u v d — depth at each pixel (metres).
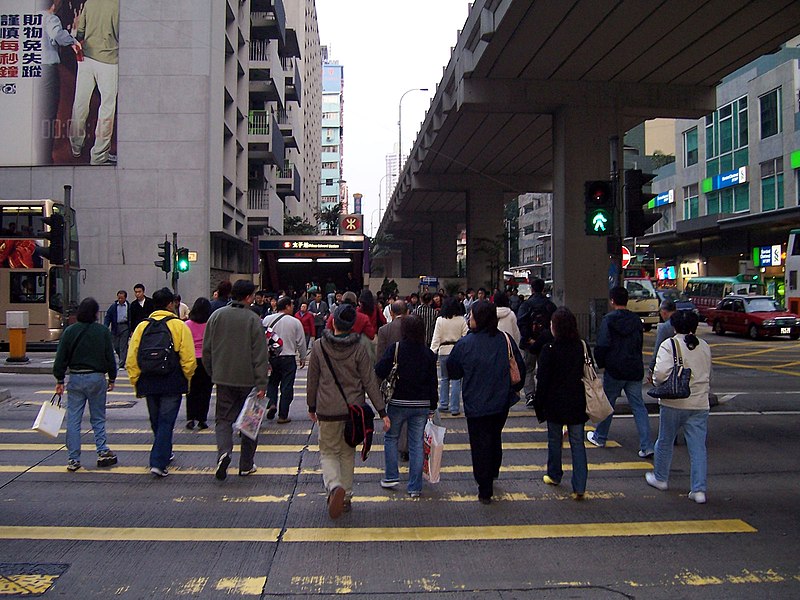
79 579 4.57
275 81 40.75
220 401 6.94
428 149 38.03
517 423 9.88
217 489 6.61
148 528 5.54
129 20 28.48
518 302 18.80
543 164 41.59
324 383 5.80
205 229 28.33
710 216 47.97
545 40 20.64
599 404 6.24
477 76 24.22
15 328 17.08
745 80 45.38
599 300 23.09
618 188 11.72
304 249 22.91
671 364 6.29
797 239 29.88
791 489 6.70
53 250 16.53
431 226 70.62
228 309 6.90
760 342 25.33
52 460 7.68
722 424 9.95
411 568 4.78
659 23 19.44
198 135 28.39
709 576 4.66
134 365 6.89
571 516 5.89
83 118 28.23
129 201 28.27
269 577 4.61
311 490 6.60
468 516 5.88
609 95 24.84
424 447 6.43
